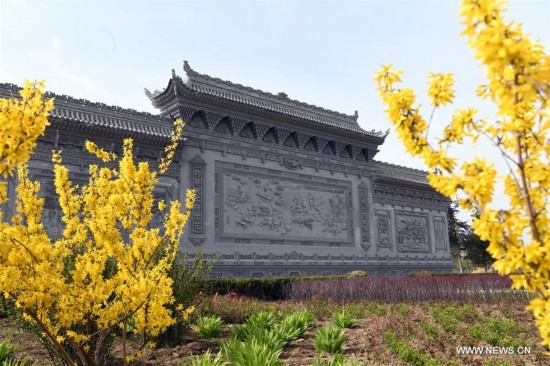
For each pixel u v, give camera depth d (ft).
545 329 8.98
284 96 102.89
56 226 65.16
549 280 8.29
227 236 84.38
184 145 82.79
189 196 24.09
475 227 8.94
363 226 110.42
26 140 11.21
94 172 22.39
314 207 100.89
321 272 97.81
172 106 84.43
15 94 64.85
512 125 8.73
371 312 49.93
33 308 18.25
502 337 33.58
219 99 86.33
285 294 75.15
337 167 108.37
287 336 31.55
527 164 9.48
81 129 70.38
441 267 128.47
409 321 39.01
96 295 18.16
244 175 90.27
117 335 30.22
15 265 16.61
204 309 41.70
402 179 119.85
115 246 18.17
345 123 114.52
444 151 9.66
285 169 97.60
